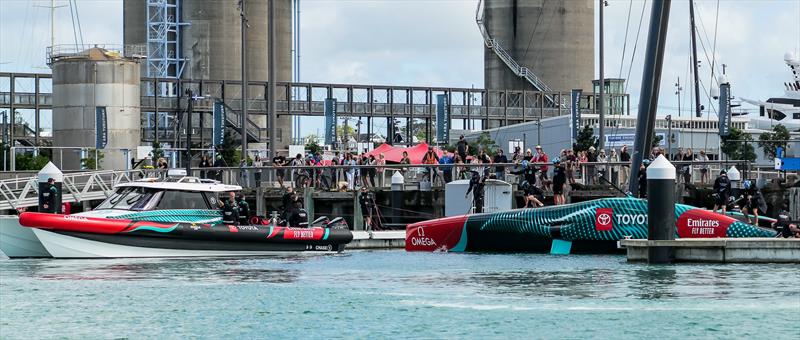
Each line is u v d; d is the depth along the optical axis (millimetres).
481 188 56344
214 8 166750
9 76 126438
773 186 57219
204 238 47719
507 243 48562
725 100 83500
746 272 39625
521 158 63438
